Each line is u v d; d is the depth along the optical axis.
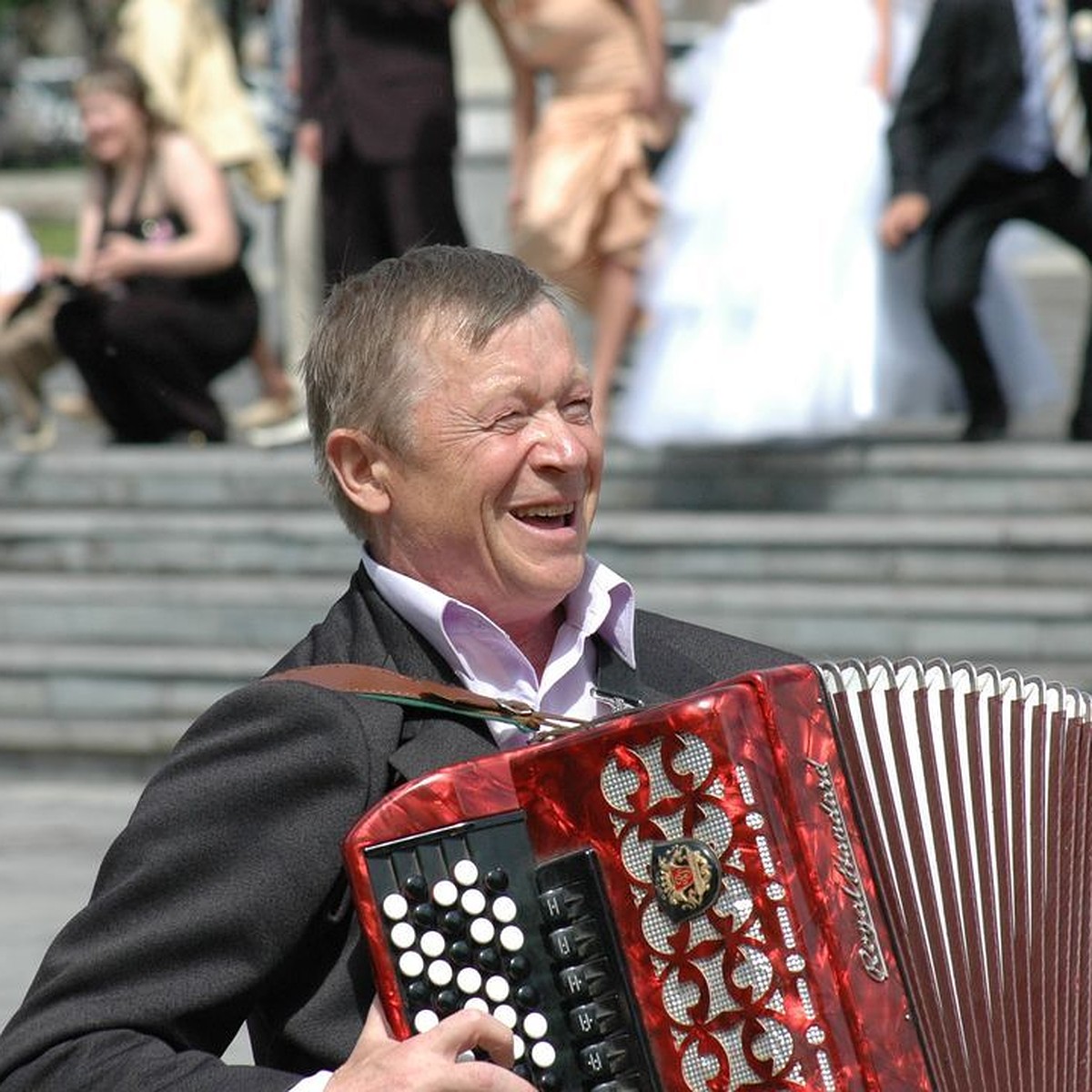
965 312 27.72
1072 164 27.55
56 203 76.62
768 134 28.16
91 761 26.89
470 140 48.66
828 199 28.00
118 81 30.25
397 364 8.96
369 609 9.27
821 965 7.89
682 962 7.96
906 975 8.24
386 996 8.02
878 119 28.22
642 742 8.03
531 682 9.21
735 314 28.20
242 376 42.28
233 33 46.09
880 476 28.14
